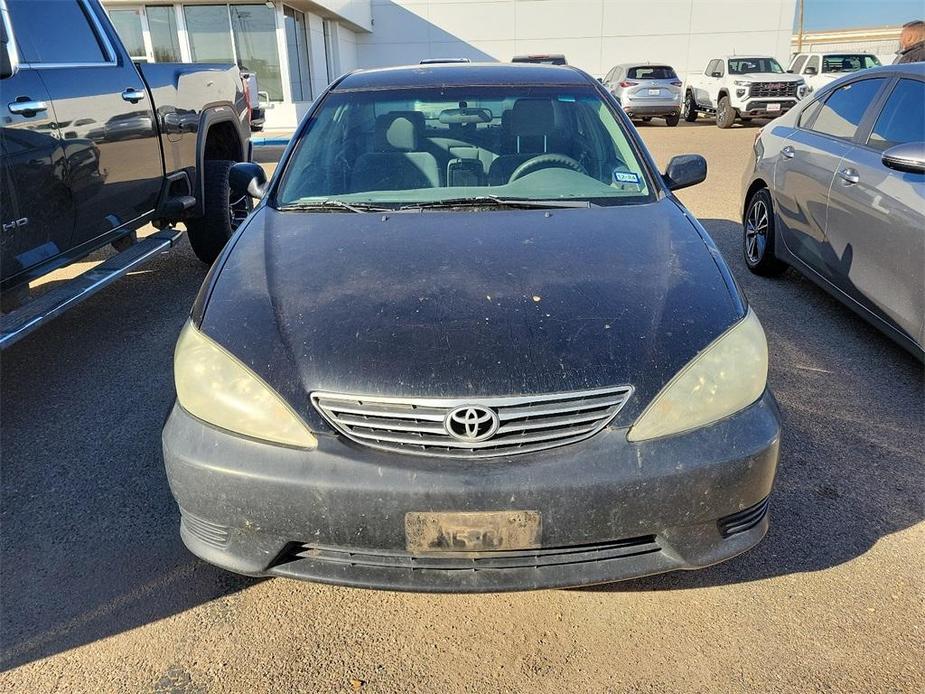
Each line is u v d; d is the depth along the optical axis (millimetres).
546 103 3432
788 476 2902
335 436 1943
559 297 2201
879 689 1940
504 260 2424
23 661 2076
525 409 1917
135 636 2160
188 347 2146
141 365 4039
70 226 3652
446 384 1926
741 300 2305
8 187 3139
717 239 6559
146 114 4359
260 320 2164
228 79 5738
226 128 5816
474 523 1877
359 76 3760
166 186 4652
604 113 3418
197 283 5473
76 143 3639
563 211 2857
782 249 5016
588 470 1884
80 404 3594
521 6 26609
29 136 3279
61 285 3689
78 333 4520
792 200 4797
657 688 1968
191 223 5453
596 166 3184
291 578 2016
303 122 3451
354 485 1879
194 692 1974
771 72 17812
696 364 2021
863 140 4145
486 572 1957
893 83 4090
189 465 1978
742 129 17656
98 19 4121
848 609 2221
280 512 1925
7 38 3266
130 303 5055
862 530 2576
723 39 26750
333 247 2564
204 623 2209
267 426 1956
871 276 3828
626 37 26875
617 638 2135
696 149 13258
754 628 2158
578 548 1966
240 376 2018
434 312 2139
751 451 1963
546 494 1865
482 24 26844
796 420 3346
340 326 2104
